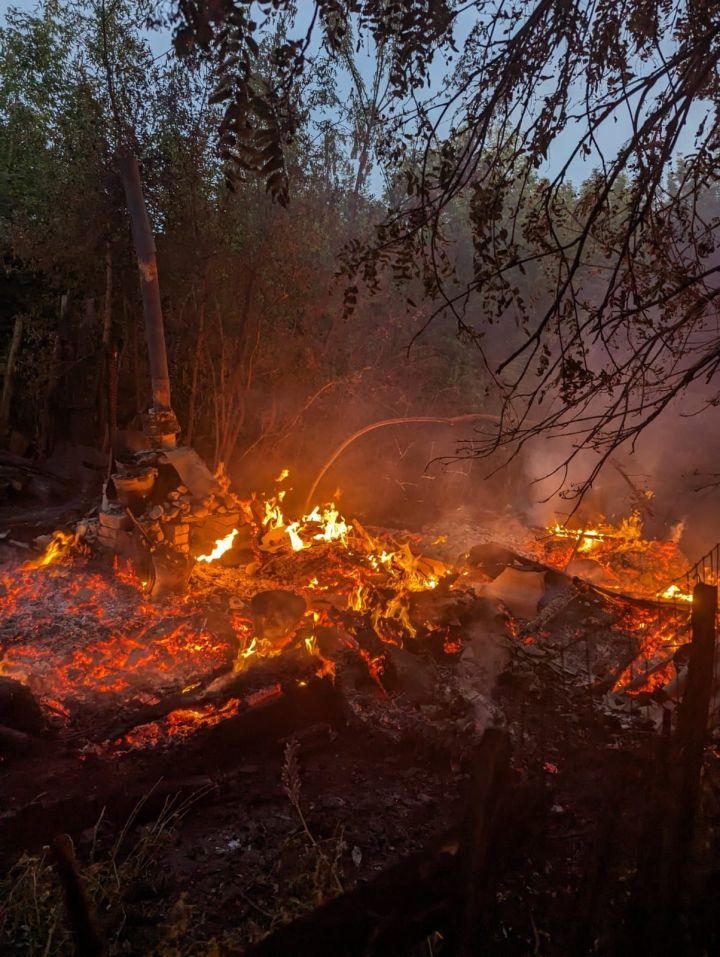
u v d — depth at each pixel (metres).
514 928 2.75
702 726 2.61
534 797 2.92
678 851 2.55
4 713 5.79
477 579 9.97
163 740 5.74
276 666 6.65
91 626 8.54
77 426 15.97
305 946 2.30
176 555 9.80
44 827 4.63
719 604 6.30
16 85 16.62
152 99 14.38
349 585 10.12
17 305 17.36
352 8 3.37
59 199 15.34
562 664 7.13
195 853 4.57
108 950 3.62
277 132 3.19
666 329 3.78
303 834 4.78
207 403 17.88
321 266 17.14
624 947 2.57
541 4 3.34
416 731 5.89
